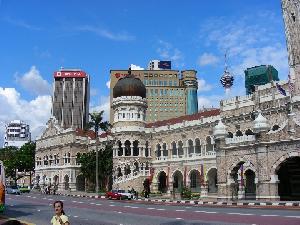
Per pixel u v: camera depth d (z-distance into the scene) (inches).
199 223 1119.6
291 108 2620.6
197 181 3481.8
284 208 1614.2
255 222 1106.7
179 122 3841.0
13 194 3437.5
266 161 2124.8
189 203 2199.8
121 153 3853.3
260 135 2170.3
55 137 4835.1
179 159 3572.8
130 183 3550.7
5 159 6038.4
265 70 4530.0
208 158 3280.0
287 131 2053.4
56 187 4446.4
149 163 3863.2
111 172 3850.9
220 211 1519.4
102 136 4530.0
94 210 1710.1
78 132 4717.0
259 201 2021.4
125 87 4003.4
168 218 1291.8
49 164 4881.9
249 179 2605.8
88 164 3892.7
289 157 2025.1
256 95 2923.2
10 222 428.1
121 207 1867.6
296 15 2768.2
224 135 2396.7
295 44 2748.5
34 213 1578.5
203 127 3405.5
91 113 3715.6
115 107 4040.4
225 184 2340.1
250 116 2942.9
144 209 1708.9
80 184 4566.9
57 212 535.5
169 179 3636.8
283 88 2768.2
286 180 2504.9
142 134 3865.7
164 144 3811.5
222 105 3201.3
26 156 5477.4
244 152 2253.9
